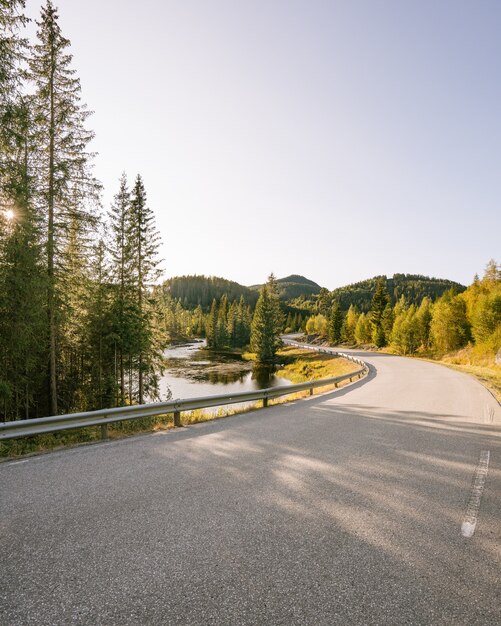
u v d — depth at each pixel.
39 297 13.65
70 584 2.94
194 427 8.88
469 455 6.68
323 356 55.12
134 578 3.02
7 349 13.38
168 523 3.95
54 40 15.75
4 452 7.24
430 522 4.10
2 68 10.58
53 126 15.88
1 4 10.55
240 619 2.58
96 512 4.19
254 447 7.02
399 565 3.27
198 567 3.18
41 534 3.70
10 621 2.54
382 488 5.06
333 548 3.52
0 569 3.12
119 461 6.08
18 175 12.42
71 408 20.89
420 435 8.12
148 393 26.80
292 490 4.92
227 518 4.09
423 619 2.62
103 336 23.41
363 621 2.59
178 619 2.58
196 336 141.62
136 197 25.75
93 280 22.70
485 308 44.19
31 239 13.27
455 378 22.81
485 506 4.54
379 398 14.38
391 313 74.38
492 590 2.96
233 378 46.72
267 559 3.31
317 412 11.13
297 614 2.64
